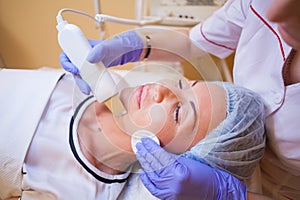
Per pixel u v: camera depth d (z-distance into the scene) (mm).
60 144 812
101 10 1395
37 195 798
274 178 949
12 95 858
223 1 1319
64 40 765
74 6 1396
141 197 853
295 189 931
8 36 1521
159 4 1364
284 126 762
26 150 784
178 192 718
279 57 752
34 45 1559
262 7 788
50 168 801
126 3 1382
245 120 786
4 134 793
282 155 795
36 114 830
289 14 416
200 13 1354
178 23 1375
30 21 1455
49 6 1401
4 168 777
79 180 797
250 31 838
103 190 820
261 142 812
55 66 1650
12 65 1647
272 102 792
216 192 740
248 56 854
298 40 472
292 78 737
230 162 788
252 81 863
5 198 854
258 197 774
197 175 730
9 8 1414
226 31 978
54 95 896
